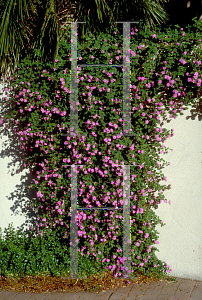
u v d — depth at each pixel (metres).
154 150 4.29
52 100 4.21
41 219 4.74
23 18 4.37
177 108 4.24
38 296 3.73
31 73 4.23
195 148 4.27
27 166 4.76
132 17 4.47
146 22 4.26
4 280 4.11
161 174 4.27
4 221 4.84
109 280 4.12
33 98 4.21
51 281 4.07
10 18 4.30
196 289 3.93
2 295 3.76
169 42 4.05
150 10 4.29
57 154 4.26
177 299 3.63
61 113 4.10
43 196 4.41
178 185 4.34
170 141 4.35
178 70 3.99
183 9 4.81
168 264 4.39
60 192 4.31
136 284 4.05
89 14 4.43
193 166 4.29
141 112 4.08
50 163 4.26
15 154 4.79
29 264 4.21
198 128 4.26
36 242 4.40
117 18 4.48
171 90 4.17
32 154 4.66
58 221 4.28
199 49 3.98
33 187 4.47
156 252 4.45
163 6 4.71
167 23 4.83
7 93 4.66
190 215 4.32
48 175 4.25
